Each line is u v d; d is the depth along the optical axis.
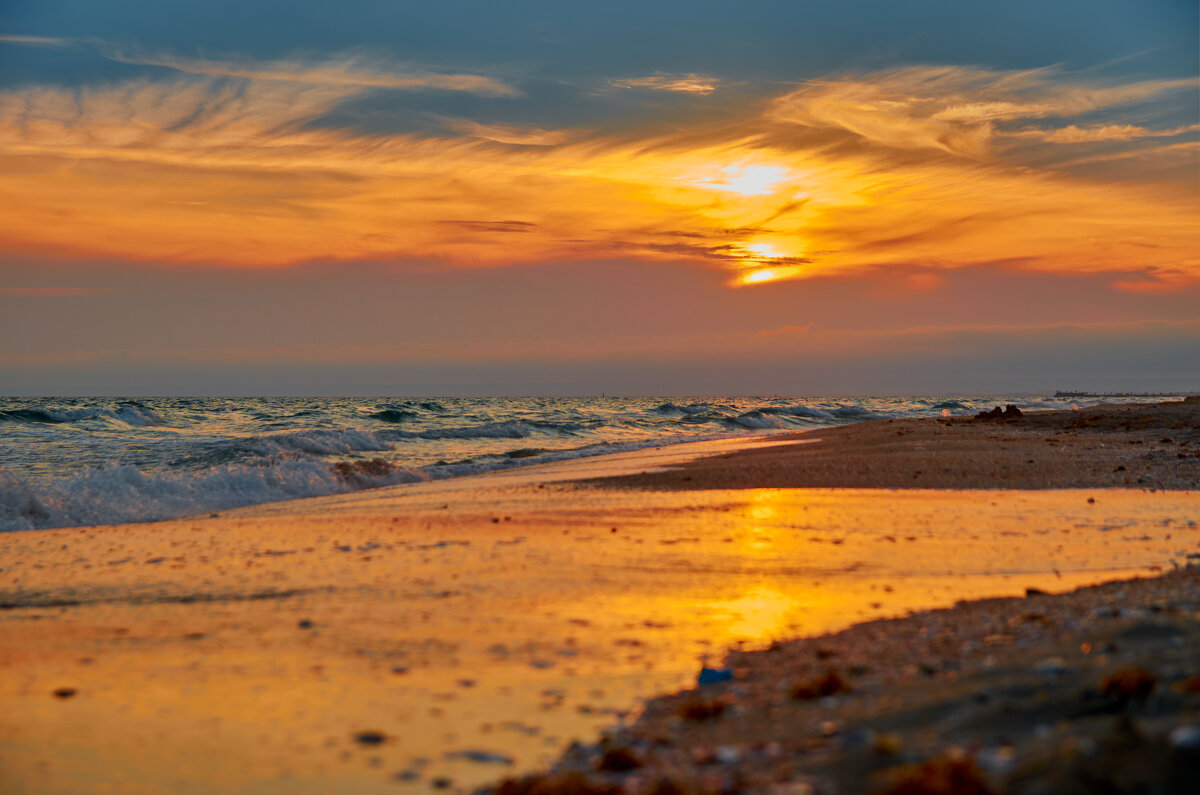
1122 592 8.25
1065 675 4.98
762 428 58.56
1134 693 4.14
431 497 18.52
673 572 10.04
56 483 18.06
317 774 4.39
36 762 4.52
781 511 15.34
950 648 6.43
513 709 5.46
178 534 13.59
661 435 47.84
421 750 4.73
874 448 28.02
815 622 7.83
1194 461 21.75
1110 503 16.11
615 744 4.76
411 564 10.52
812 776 3.85
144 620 7.88
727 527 13.51
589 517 14.77
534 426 49.00
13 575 10.08
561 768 4.44
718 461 25.78
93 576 10.02
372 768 4.47
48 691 5.78
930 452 25.69
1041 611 7.56
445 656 6.67
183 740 4.87
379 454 32.88
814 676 5.95
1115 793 3.06
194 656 6.66
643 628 7.59
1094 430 33.59
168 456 28.28
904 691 5.23
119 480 19.11
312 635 7.29
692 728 4.95
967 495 17.56
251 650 6.83
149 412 52.12
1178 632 5.78
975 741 4.03
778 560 10.78
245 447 29.23
